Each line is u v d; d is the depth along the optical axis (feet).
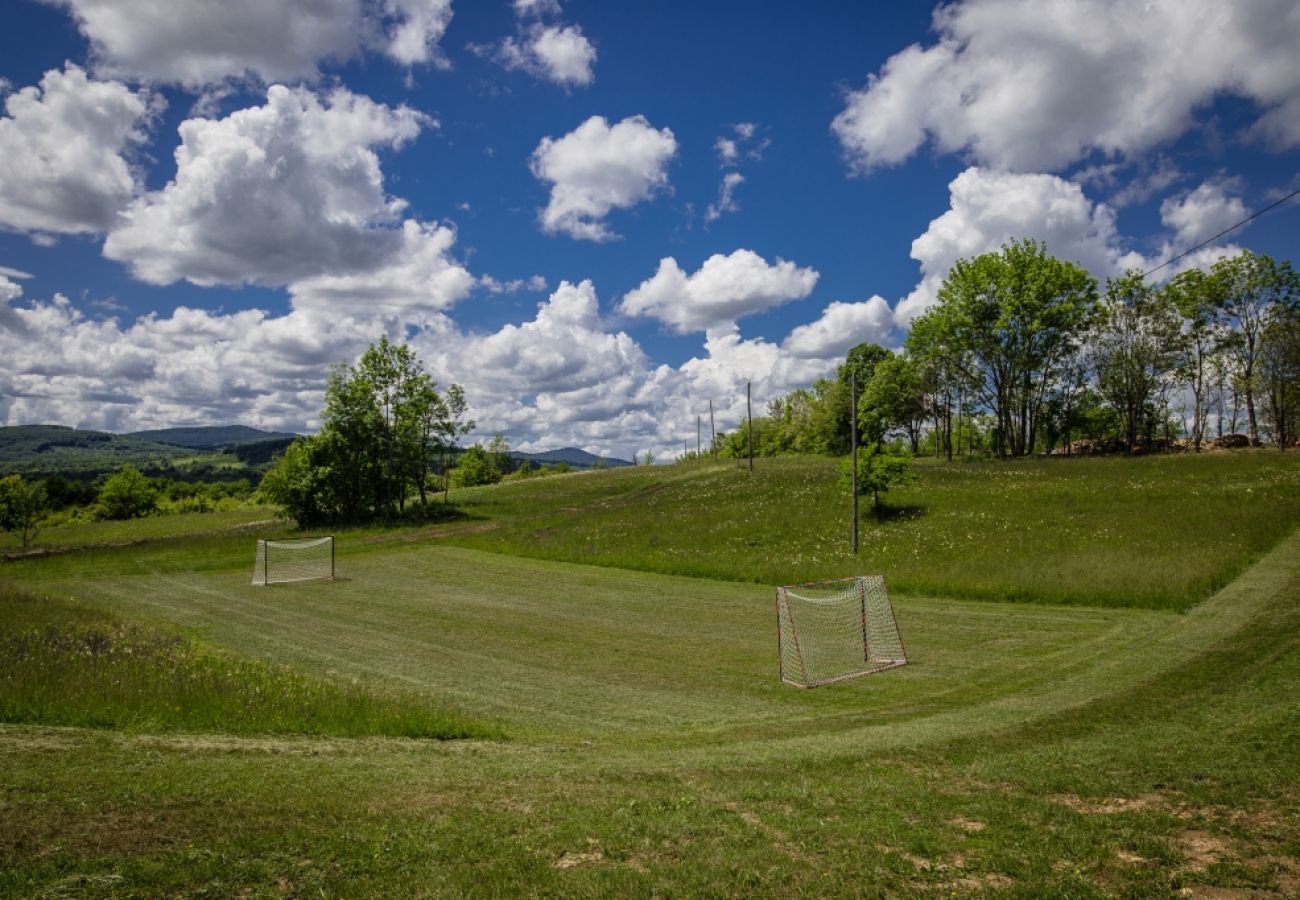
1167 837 22.85
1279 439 194.59
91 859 20.66
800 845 22.98
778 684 59.21
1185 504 117.80
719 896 19.66
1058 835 23.17
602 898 19.44
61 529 241.96
